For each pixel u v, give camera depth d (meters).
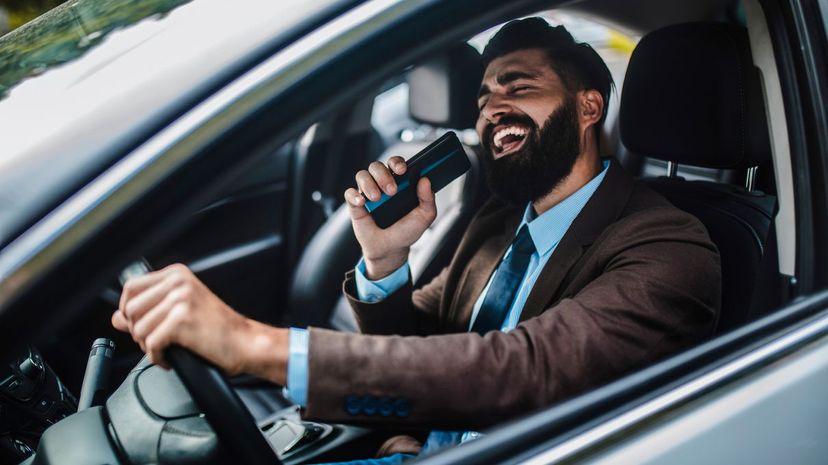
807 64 1.10
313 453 1.59
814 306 1.03
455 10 0.79
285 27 0.76
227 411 0.78
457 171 1.26
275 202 2.79
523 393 0.91
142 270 0.84
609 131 2.29
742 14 1.79
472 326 1.36
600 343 0.97
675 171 1.67
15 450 1.18
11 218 0.63
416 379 0.88
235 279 2.66
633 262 1.10
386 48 0.76
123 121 0.70
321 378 0.85
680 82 1.44
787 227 1.23
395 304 1.32
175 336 0.77
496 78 1.27
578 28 2.11
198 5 0.88
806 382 0.92
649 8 1.99
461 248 1.52
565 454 0.73
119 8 0.94
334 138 2.89
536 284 1.23
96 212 0.63
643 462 0.75
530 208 1.38
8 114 0.76
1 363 0.58
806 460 0.93
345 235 2.64
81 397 1.23
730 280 1.40
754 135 1.38
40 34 0.97
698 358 0.88
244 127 0.69
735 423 0.83
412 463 0.71
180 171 0.66
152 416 0.94
